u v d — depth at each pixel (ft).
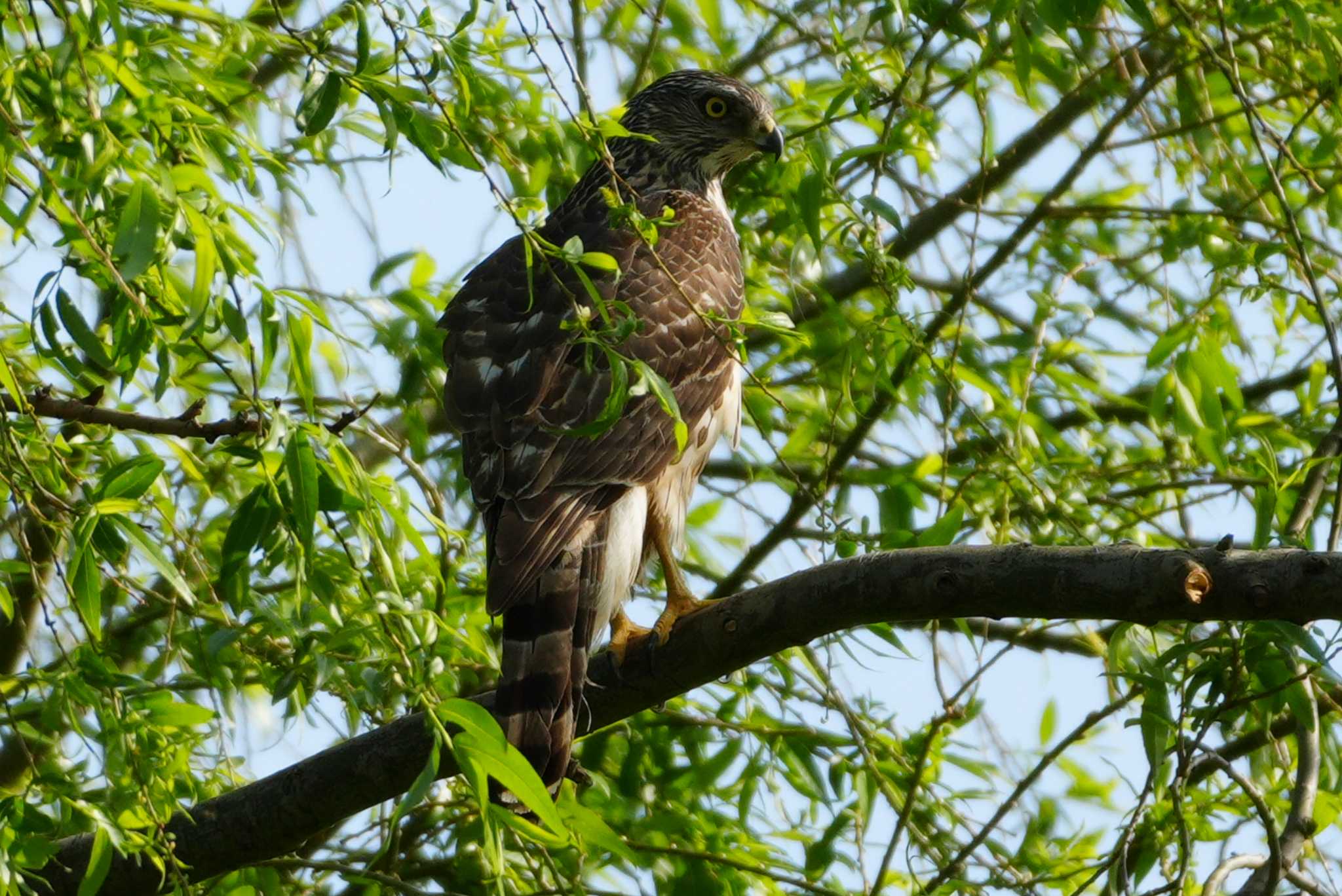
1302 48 36.88
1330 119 40.01
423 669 24.90
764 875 32.83
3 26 23.76
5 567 28.91
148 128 25.16
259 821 25.59
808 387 40.47
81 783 25.58
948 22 32.37
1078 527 34.81
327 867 30.48
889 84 37.65
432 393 32.27
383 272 33.63
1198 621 21.13
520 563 26.45
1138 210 39.45
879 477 37.50
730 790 36.27
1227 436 34.40
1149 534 37.32
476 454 28.53
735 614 24.68
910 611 22.71
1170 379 34.50
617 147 35.86
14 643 37.40
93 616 23.38
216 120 25.54
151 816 22.66
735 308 32.30
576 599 26.66
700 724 36.04
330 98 23.59
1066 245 42.93
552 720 25.14
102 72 25.23
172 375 28.25
